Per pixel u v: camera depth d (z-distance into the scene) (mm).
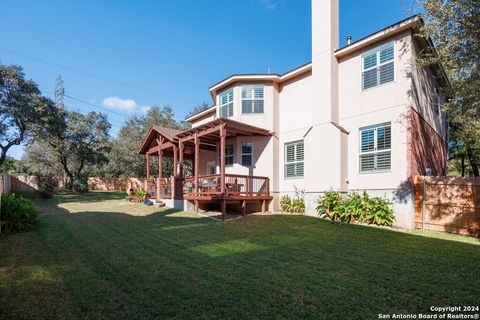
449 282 4270
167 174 32594
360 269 4852
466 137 13195
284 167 14102
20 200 8648
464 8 8078
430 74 12453
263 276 4480
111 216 11359
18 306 3434
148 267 4906
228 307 3422
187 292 3846
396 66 10281
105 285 4086
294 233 8141
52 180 27688
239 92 14617
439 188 9086
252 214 12570
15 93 18875
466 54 8797
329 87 11641
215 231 8391
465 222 8422
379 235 7922
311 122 13047
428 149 11500
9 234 7586
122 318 3160
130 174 35469
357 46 11172
